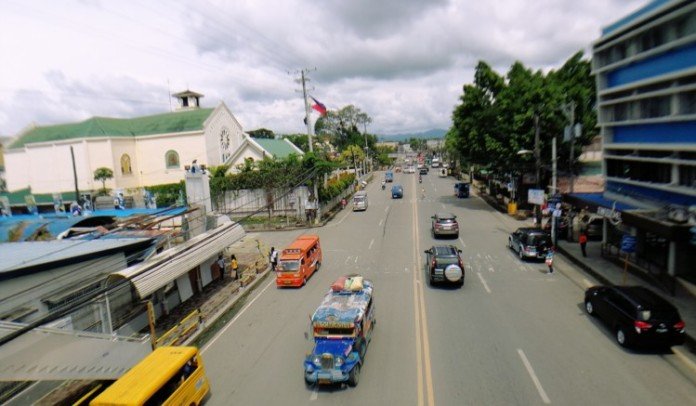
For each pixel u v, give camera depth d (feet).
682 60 59.11
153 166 207.00
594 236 96.48
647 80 66.18
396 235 115.03
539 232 86.07
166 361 40.29
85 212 116.37
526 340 51.06
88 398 44.01
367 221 139.74
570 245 93.61
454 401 39.70
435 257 71.97
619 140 79.61
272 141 212.43
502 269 80.12
